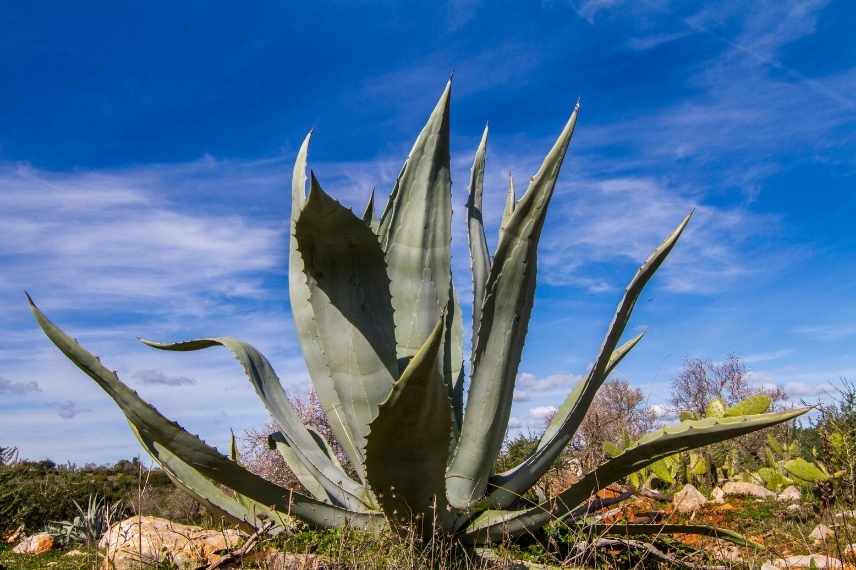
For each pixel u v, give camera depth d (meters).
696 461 10.84
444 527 4.48
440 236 5.32
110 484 12.94
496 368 4.67
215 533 5.29
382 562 3.98
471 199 5.47
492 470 4.98
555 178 4.43
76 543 8.21
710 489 10.45
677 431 4.21
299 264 5.68
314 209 4.24
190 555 4.59
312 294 4.80
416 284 5.25
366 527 4.70
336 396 5.36
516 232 4.51
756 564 4.86
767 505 7.99
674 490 10.49
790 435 11.25
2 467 12.74
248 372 5.51
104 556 4.71
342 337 4.81
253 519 5.08
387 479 4.22
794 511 7.24
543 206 4.45
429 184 5.33
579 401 4.78
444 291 5.28
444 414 3.95
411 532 4.18
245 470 4.56
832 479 6.65
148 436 4.84
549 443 4.91
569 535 5.00
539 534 5.04
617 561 4.88
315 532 4.72
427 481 4.23
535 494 5.94
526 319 4.77
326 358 4.86
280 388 5.87
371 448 4.07
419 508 4.34
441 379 3.88
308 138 5.71
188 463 4.57
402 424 3.94
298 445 5.59
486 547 4.62
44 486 11.63
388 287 4.71
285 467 9.93
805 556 5.04
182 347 5.61
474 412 4.71
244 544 4.30
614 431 12.04
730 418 4.16
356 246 4.56
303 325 5.58
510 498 4.91
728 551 5.17
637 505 8.23
